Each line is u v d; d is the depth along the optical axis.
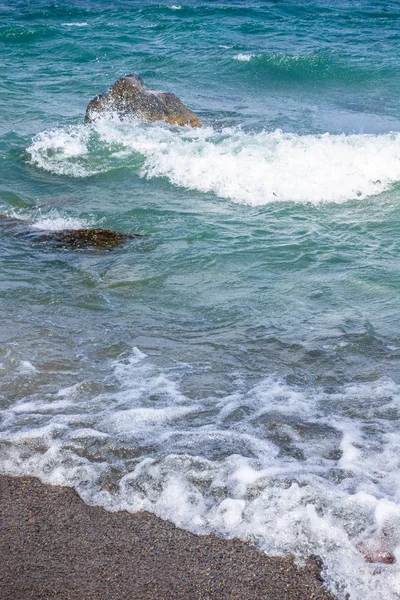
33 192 9.98
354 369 5.44
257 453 4.41
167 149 11.01
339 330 6.03
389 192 9.72
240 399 5.03
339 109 15.57
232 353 5.68
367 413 4.85
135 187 10.09
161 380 5.27
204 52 20.41
